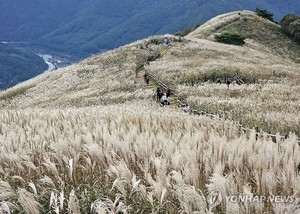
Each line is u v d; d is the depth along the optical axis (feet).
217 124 34.50
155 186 18.06
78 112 49.21
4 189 19.99
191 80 116.47
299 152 21.99
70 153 24.03
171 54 175.11
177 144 26.45
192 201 17.06
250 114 55.36
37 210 18.13
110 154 23.49
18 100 144.97
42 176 22.41
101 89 119.85
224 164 21.61
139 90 106.73
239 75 123.24
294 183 18.11
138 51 194.39
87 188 20.90
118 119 36.29
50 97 131.54
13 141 26.48
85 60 214.90
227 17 311.68
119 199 19.79
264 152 22.40
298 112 59.52
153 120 36.63
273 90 90.33
